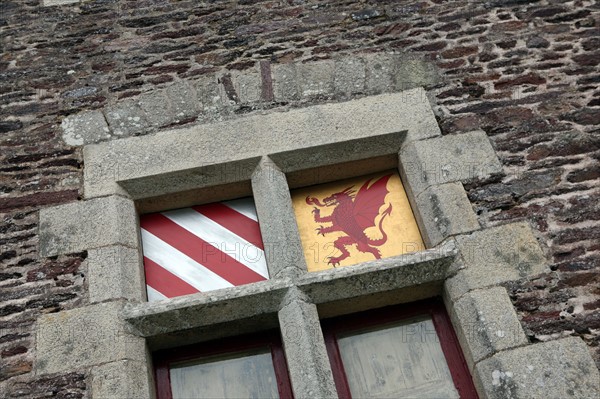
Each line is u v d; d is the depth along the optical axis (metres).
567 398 3.39
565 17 4.83
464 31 4.77
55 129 4.40
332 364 3.76
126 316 3.66
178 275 4.00
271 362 3.81
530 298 3.70
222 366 3.80
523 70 4.57
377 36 4.76
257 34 4.80
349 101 4.42
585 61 4.61
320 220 4.18
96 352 3.57
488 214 3.98
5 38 4.87
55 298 3.76
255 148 4.22
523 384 3.43
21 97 4.57
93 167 4.20
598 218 3.96
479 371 3.54
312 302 3.76
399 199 4.24
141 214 4.25
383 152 4.29
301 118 4.34
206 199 4.27
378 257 4.02
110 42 4.82
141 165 4.18
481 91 4.48
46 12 5.00
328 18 4.87
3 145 4.35
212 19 4.91
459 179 4.10
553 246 3.87
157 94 4.50
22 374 3.55
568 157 4.19
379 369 3.76
